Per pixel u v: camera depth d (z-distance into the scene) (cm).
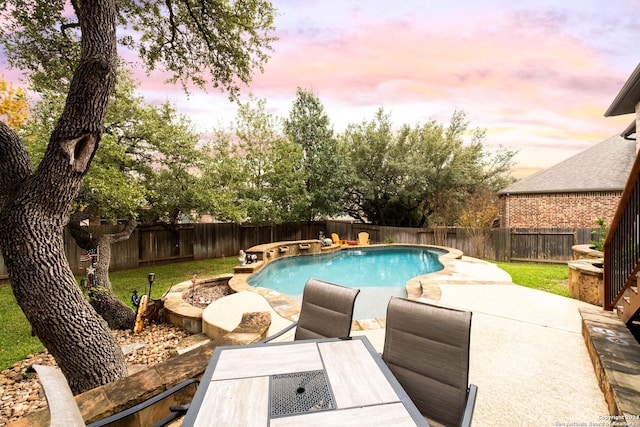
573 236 1227
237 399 159
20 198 312
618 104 784
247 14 615
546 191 1377
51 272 325
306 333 283
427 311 220
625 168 1316
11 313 661
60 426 85
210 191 1047
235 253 1529
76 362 343
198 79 700
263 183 1669
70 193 332
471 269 841
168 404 248
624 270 380
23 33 498
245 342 319
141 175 948
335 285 286
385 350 230
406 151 2097
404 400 158
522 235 1311
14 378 419
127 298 758
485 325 443
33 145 635
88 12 322
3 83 832
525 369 326
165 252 1273
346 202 2152
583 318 393
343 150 1961
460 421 190
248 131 1659
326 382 175
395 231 1686
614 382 247
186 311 574
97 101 325
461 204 1947
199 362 274
